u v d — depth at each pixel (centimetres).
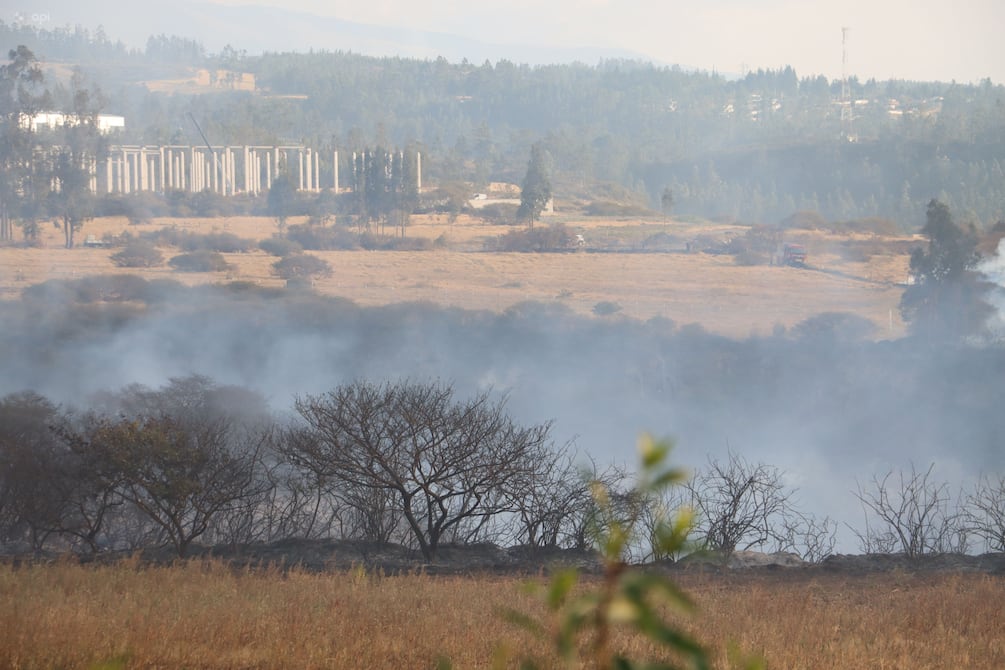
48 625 3209
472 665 2912
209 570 5041
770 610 4112
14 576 4262
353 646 3181
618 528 646
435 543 6022
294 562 5650
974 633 3825
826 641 3522
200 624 3412
